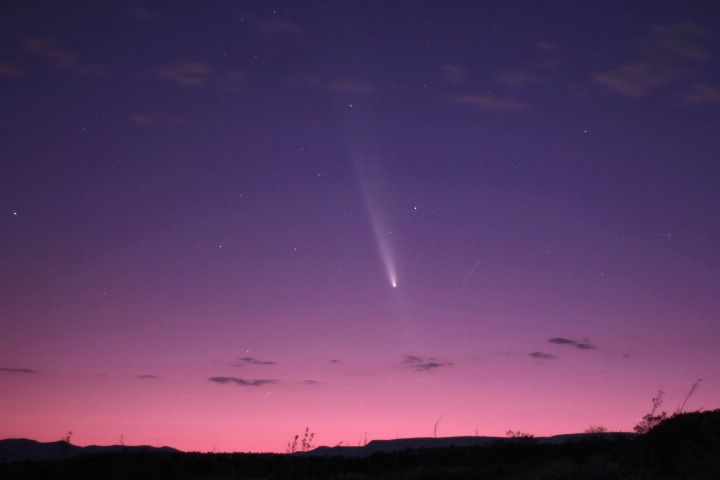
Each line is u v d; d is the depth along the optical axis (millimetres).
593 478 28219
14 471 37125
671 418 29719
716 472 24688
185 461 41719
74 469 37938
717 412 30297
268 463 42125
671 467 26922
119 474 37281
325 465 40844
